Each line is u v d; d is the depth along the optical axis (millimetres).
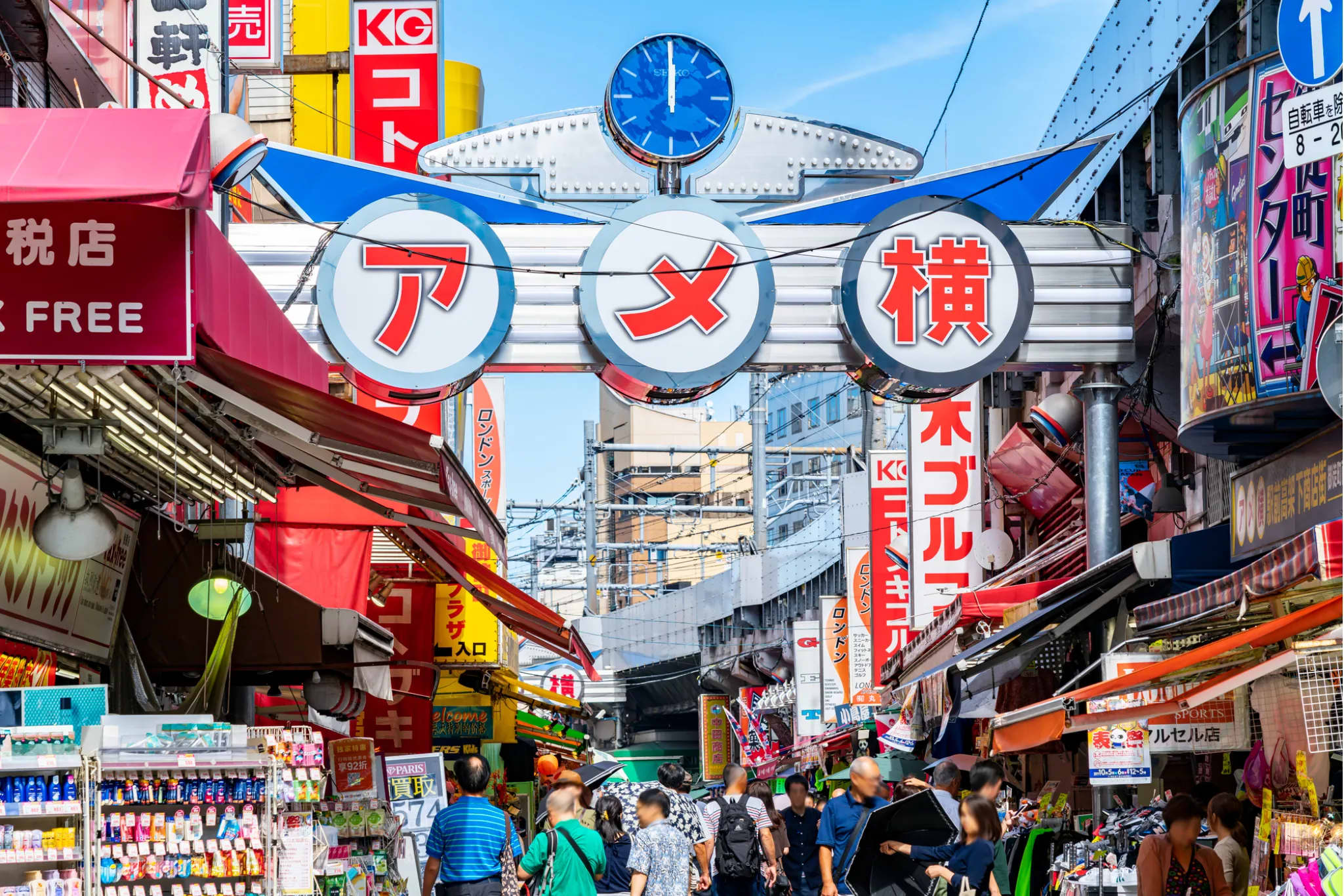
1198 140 12070
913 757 18734
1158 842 8312
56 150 5855
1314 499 10695
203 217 6668
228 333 7184
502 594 13016
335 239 15242
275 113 20297
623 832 11578
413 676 18859
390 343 15148
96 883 7172
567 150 16156
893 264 15406
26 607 9320
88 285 6340
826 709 28453
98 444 8078
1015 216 16031
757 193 16312
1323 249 10633
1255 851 9625
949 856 8539
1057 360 15641
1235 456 12375
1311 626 7656
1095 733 11219
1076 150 15914
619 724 59531
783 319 15602
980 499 20484
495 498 26922
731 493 75750
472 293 15219
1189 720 10578
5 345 6285
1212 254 11719
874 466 22719
